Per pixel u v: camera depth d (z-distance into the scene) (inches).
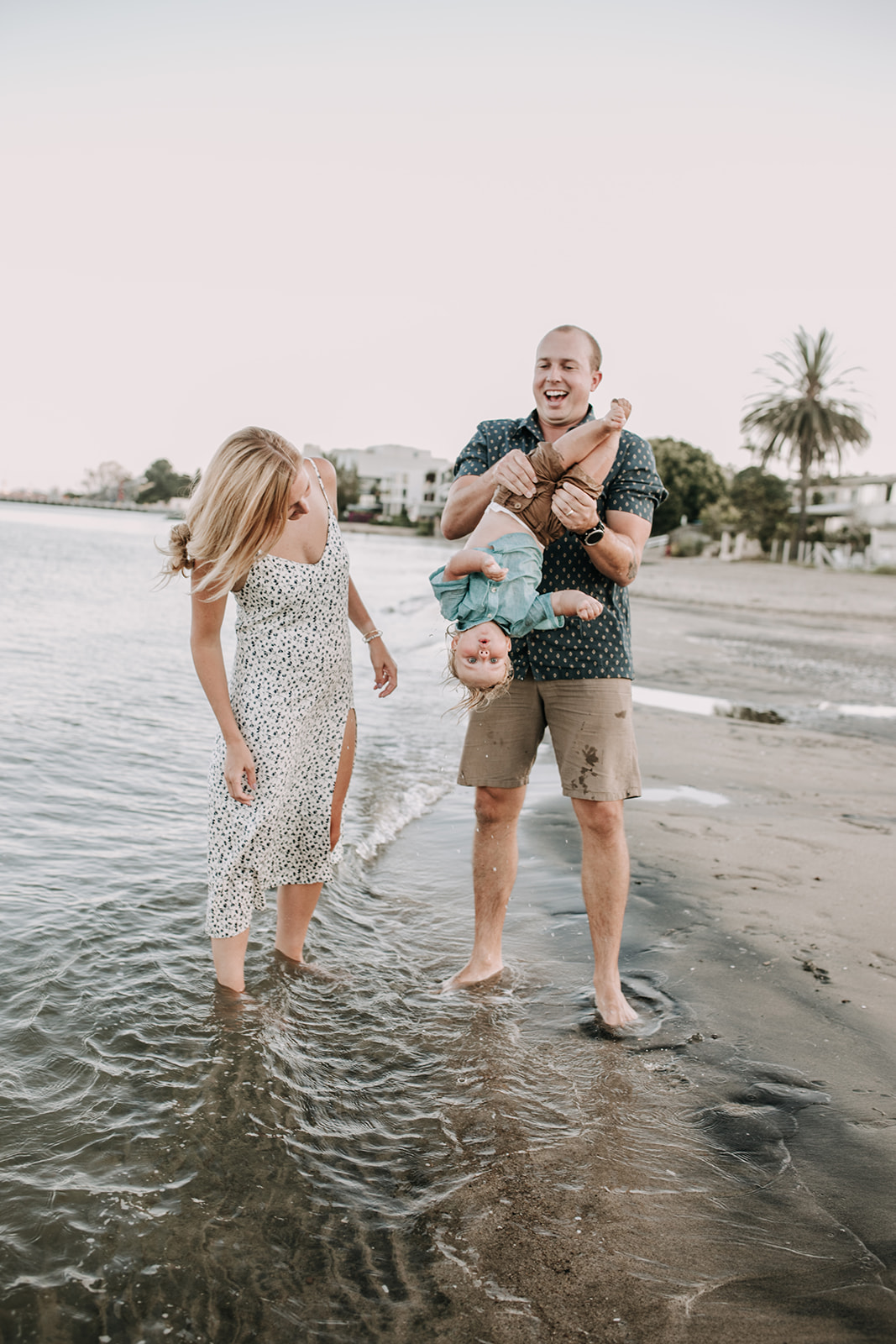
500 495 113.3
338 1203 78.1
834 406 1894.7
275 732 108.4
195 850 152.6
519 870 163.0
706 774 222.8
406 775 217.2
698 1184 82.7
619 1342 65.4
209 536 100.7
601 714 114.1
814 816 192.1
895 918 141.9
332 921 136.5
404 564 1264.8
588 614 107.7
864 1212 79.7
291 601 107.1
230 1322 65.5
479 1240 74.8
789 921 140.1
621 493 114.9
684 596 890.1
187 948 119.6
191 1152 82.2
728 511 1985.7
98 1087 89.2
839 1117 93.5
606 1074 100.1
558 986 121.0
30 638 374.6
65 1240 70.8
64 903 126.6
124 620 459.2
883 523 1957.4
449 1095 94.9
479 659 112.5
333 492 115.0
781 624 677.9
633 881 153.1
